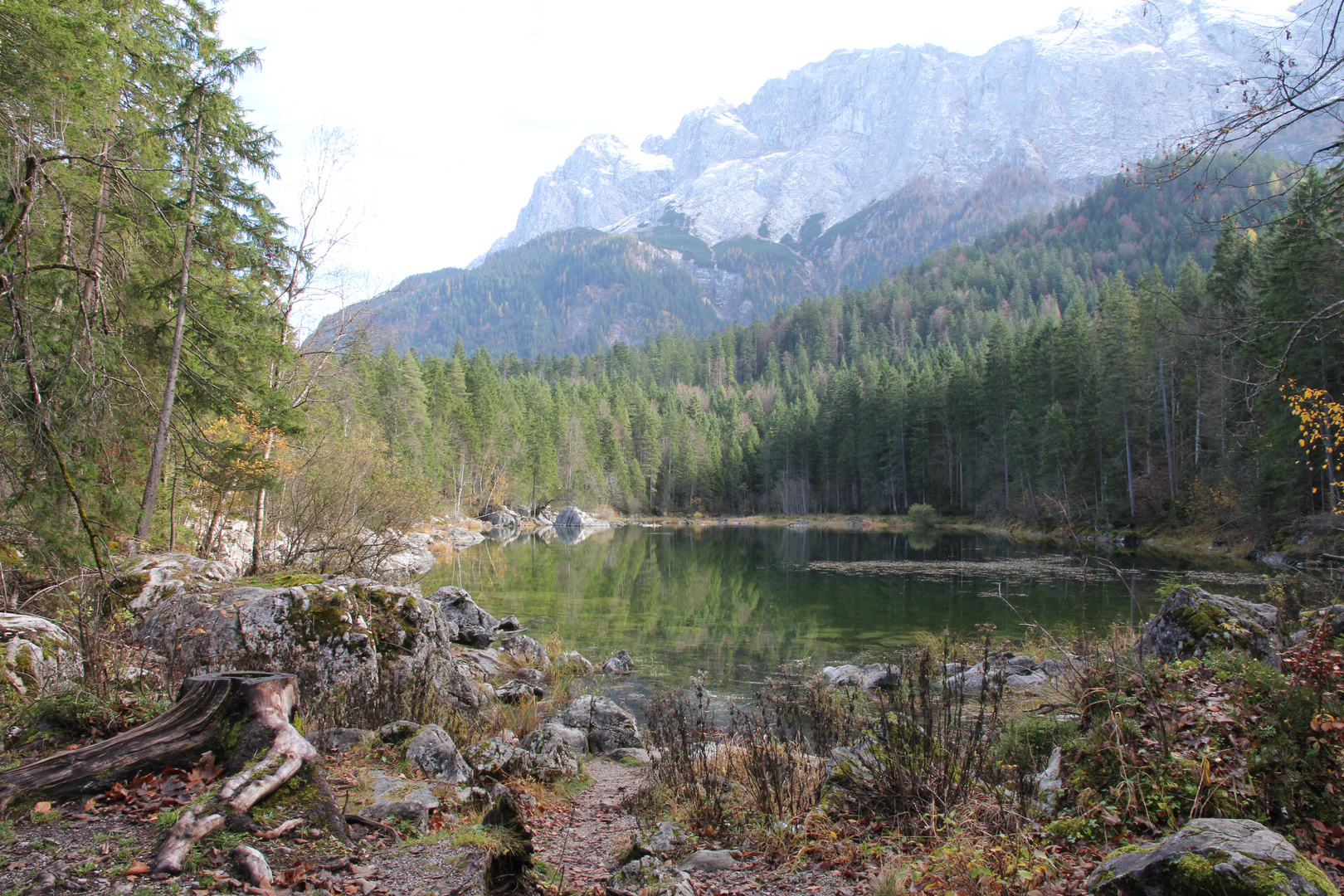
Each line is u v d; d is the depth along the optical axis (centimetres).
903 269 19788
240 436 1436
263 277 1677
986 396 5909
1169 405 4031
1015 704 982
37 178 874
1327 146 470
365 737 710
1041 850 437
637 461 9175
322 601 959
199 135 1338
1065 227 17825
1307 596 1078
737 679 1391
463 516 5847
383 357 5119
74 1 1022
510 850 466
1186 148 497
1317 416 882
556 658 1512
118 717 527
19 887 323
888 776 573
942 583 2641
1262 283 2297
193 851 363
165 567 988
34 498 749
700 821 603
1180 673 582
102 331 981
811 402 9600
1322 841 408
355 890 371
